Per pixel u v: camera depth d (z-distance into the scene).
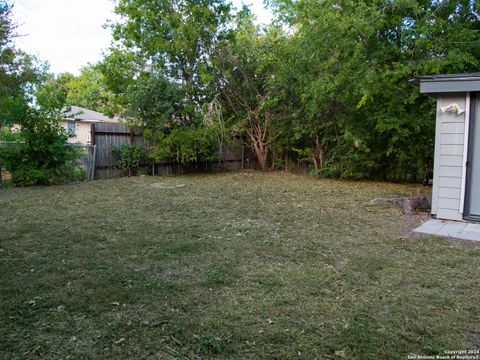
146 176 10.80
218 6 11.73
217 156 12.69
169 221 5.39
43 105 8.67
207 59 11.89
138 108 10.58
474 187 5.51
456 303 2.83
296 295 2.94
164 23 11.09
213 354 2.16
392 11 8.75
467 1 8.68
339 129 10.77
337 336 2.34
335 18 8.34
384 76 8.34
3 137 8.65
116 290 2.99
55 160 8.98
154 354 2.15
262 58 11.48
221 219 5.55
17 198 7.05
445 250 4.15
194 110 11.52
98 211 5.98
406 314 2.64
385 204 6.75
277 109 12.14
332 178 11.02
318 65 9.42
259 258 3.82
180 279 3.25
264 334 2.36
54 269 3.44
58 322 2.48
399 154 9.63
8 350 2.16
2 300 2.79
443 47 8.31
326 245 4.30
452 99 5.57
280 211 6.17
